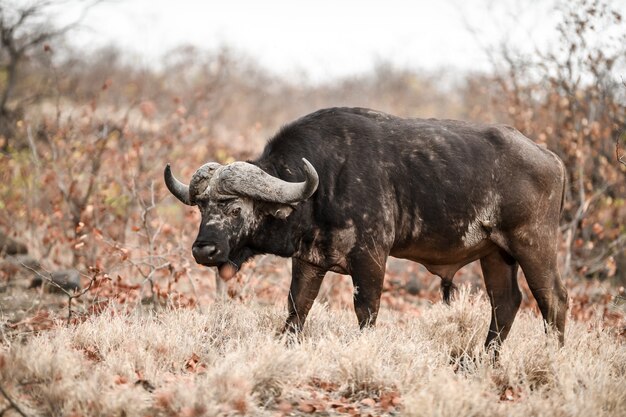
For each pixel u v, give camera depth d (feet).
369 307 75.72
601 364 69.56
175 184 74.69
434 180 77.36
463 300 86.28
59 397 58.39
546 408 60.08
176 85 253.85
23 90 187.01
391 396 64.59
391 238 76.79
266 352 65.41
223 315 81.92
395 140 78.13
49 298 98.99
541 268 80.23
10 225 121.19
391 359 70.18
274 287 107.45
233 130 231.09
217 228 70.74
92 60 260.83
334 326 81.92
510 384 68.64
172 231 104.37
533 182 79.66
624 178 129.18
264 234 73.51
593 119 130.11
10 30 167.73
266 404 61.52
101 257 108.88
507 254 81.82
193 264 108.58
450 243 78.95
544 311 80.43
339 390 65.62
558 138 132.87
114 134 129.49
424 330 81.20
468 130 80.79
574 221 116.67
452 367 71.87
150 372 65.51
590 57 126.41
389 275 117.08
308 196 70.49
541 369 70.79
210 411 57.47
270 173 74.79
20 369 62.90
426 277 118.83
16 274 109.19
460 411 58.70
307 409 61.52
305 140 76.38
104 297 94.07
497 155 79.56
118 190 116.98
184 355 71.31
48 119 150.51
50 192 123.34
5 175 127.03
